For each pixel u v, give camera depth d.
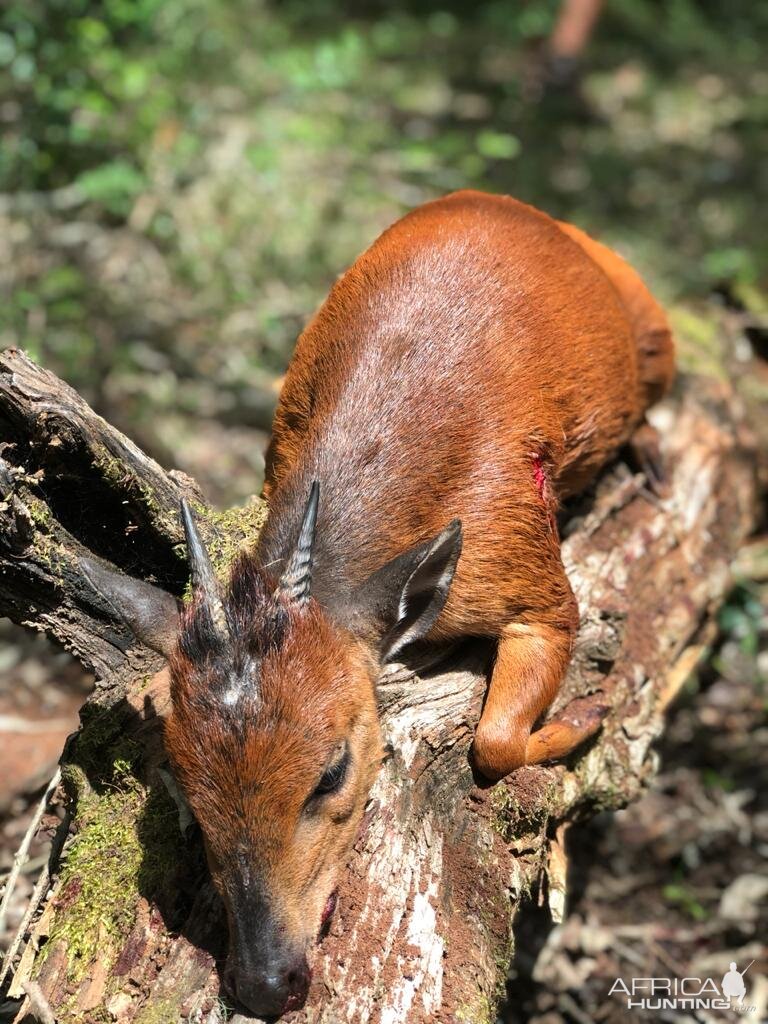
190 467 1.58
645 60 3.19
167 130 1.92
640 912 1.27
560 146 2.66
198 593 0.92
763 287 1.78
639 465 1.32
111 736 1.03
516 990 1.18
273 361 1.74
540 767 1.05
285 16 2.74
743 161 2.72
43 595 1.05
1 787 1.25
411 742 1.02
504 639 1.08
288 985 0.88
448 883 0.98
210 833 0.89
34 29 1.78
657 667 1.20
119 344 1.66
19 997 0.94
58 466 1.04
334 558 1.02
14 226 1.68
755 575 1.51
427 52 2.97
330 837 0.93
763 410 1.54
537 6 3.16
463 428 1.07
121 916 0.95
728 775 1.38
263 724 0.89
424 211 1.23
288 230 1.90
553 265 1.18
